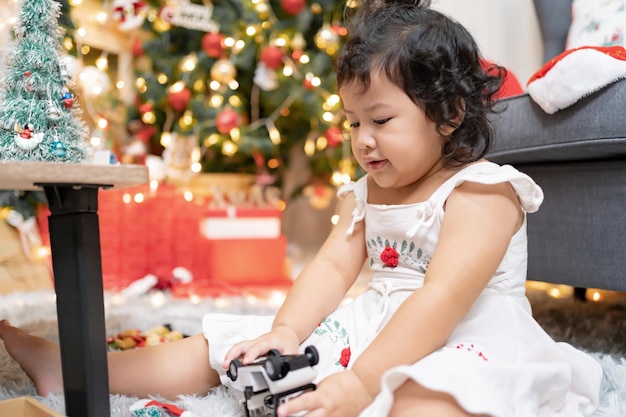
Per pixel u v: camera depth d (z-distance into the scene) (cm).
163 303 160
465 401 59
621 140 98
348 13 107
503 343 78
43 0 79
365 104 80
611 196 105
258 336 86
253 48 227
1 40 120
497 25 184
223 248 191
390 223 86
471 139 85
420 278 85
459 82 81
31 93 78
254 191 233
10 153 76
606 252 106
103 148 164
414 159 80
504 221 78
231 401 82
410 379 64
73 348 70
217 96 225
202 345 88
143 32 232
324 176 260
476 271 75
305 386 67
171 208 190
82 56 206
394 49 79
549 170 114
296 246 265
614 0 136
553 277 115
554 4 163
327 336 85
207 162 246
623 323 129
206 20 212
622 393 86
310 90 225
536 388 68
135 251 182
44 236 179
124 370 86
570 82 100
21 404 73
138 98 230
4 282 166
